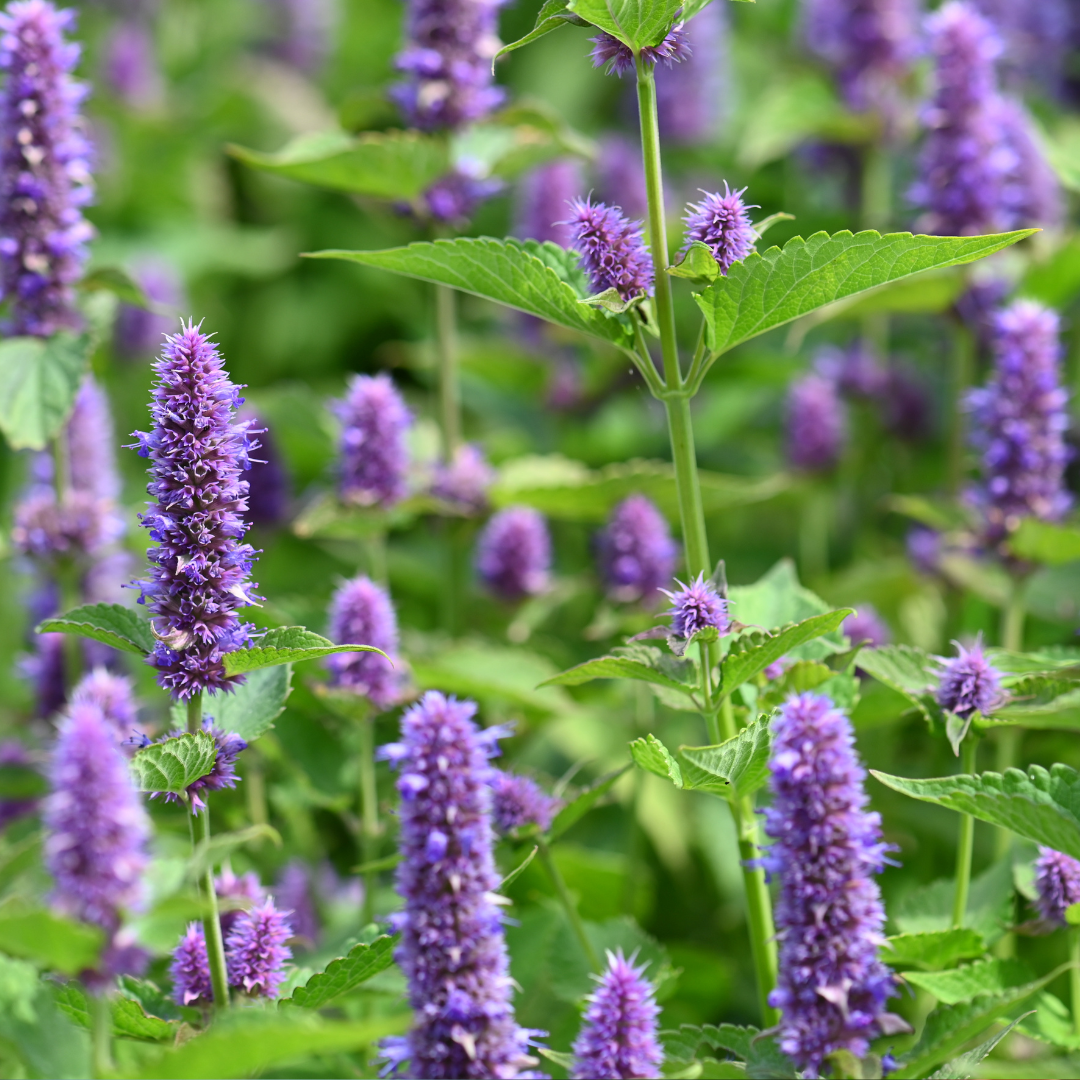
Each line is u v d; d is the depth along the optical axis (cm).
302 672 762
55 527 820
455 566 994
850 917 443
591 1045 450
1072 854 503
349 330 1620
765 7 1795
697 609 515
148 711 868
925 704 567
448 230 941
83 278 789
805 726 438
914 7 1290
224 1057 402
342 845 880
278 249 1650
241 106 1681
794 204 1442
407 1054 430
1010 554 791
